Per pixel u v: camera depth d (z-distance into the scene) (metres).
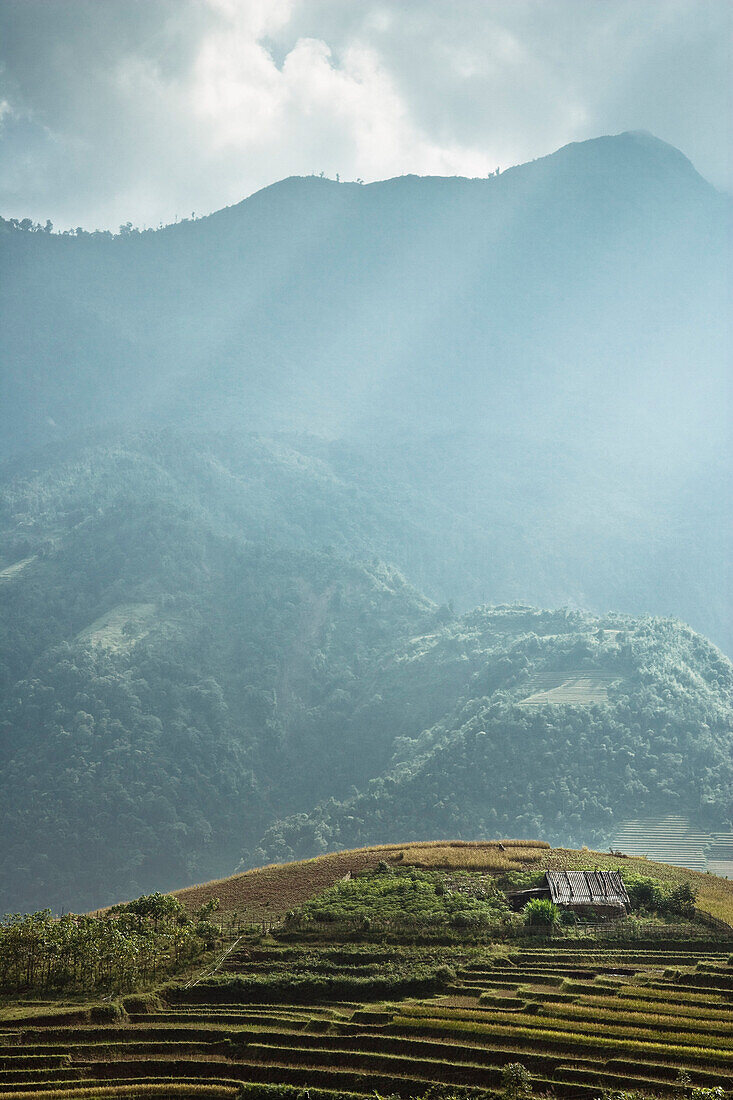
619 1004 49.81
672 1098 39.72
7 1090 44.00
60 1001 53.19
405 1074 44.53
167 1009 53.38
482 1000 52.31
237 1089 43.69
